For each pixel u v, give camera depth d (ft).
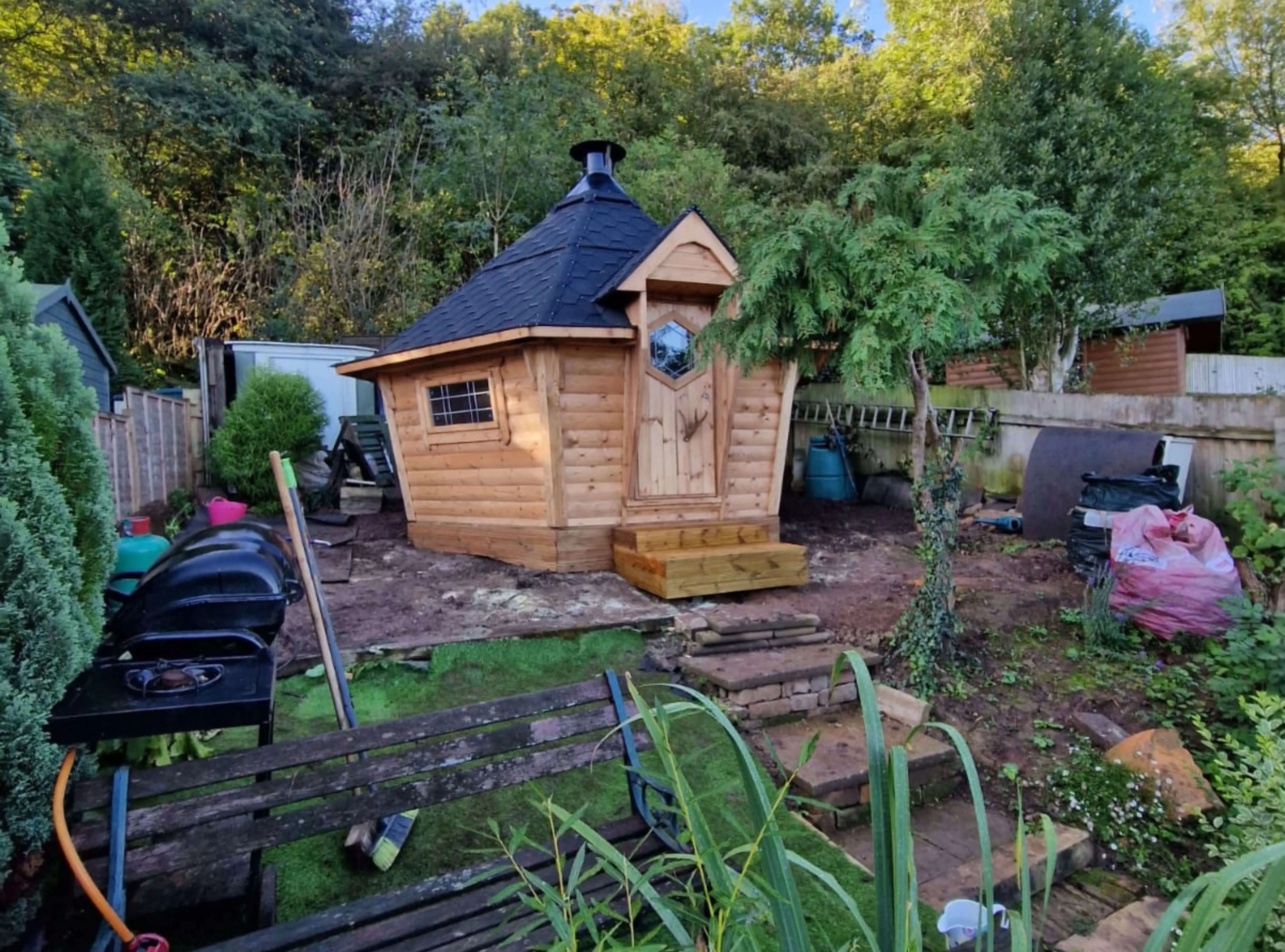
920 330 13.23
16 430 6.72
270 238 50.29
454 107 57.41
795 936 4.33
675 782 5.12
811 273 14.56
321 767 10.66
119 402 24.72
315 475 31.12
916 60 64.59
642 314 19.72
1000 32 33.37
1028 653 16.26
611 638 16.14
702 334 17.20
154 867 6.03
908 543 25.79
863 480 35.76
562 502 20.38
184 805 6.34
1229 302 53.52
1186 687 14.62
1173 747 12.99
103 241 40.42
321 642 10.08
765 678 14.17
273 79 57.26
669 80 67.21
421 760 7.32
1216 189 47.26
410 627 15.87
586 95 56.95
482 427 21.88
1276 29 67.15
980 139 32.58
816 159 63.57
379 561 22.26
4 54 54.03
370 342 38.83
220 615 8.37
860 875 9.83
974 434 29.53
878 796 4.06
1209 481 21.09
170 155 53.16
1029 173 30.37
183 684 7.18
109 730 6.61
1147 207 30.45
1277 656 12.85
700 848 4.97
